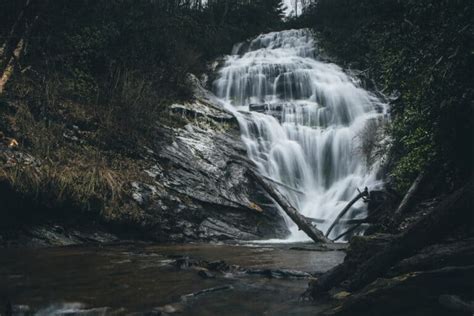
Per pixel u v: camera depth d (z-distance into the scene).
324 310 3.61
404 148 10.85
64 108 10.39
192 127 13.13
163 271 5.48
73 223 8.76
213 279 5.02
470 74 5.36
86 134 10.29
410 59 6.35
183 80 14.96
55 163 8.95
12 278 4.93
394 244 3.64
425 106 6.71
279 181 14.05
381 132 14.02
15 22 10.77
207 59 22.11
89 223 8.95
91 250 7.54
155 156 11.12
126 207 9.34
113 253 7.19
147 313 3.50
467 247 3.84
